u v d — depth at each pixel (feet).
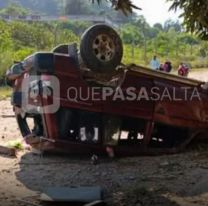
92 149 35.81
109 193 28.81
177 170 32.58
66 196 27.53
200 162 34.06
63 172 33.01
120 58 35.24
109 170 33.24
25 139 37.78
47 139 35.40
